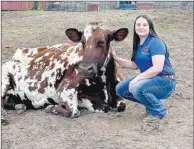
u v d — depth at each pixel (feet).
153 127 14.62
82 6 56.54
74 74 15.71
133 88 14.93
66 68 16.08
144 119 15.03
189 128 14.93
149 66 15.23
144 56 15.14
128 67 16.08
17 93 17.12
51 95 16.39
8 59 24.22
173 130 14.69
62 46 17.60
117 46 28.53
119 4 56.49
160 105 15.15
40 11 49.11
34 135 13.85
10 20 40.32
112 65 15.92
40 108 17.01
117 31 15.31
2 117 14.85
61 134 13.96
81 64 14.40
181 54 27.61
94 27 14.97
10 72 17.26
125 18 39.42
